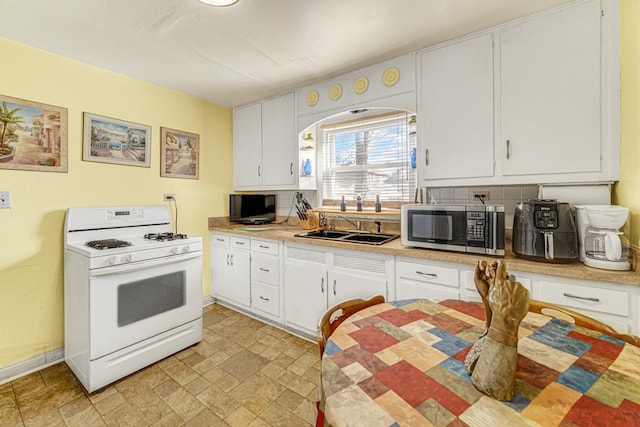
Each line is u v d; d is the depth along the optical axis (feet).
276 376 6.15
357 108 7.76
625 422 1.89
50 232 6.65
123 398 5.49
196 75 8.05
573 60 5.15
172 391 5.69
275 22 5.65
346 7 5.21
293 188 9.33
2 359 6.04
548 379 2.38
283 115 9.45
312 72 7.91
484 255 5.57
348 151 9.57
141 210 8.06
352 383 2.34
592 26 4.99
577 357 2.72
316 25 5.76
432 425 1.89
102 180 7.54
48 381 6.03
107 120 7.61
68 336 6.54
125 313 6.09
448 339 3.08
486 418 1.95
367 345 2.96
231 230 9.51
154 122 8.67
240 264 9.34
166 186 9.01
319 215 9.44
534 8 5.31
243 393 5.63
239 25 5.74
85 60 7.07
